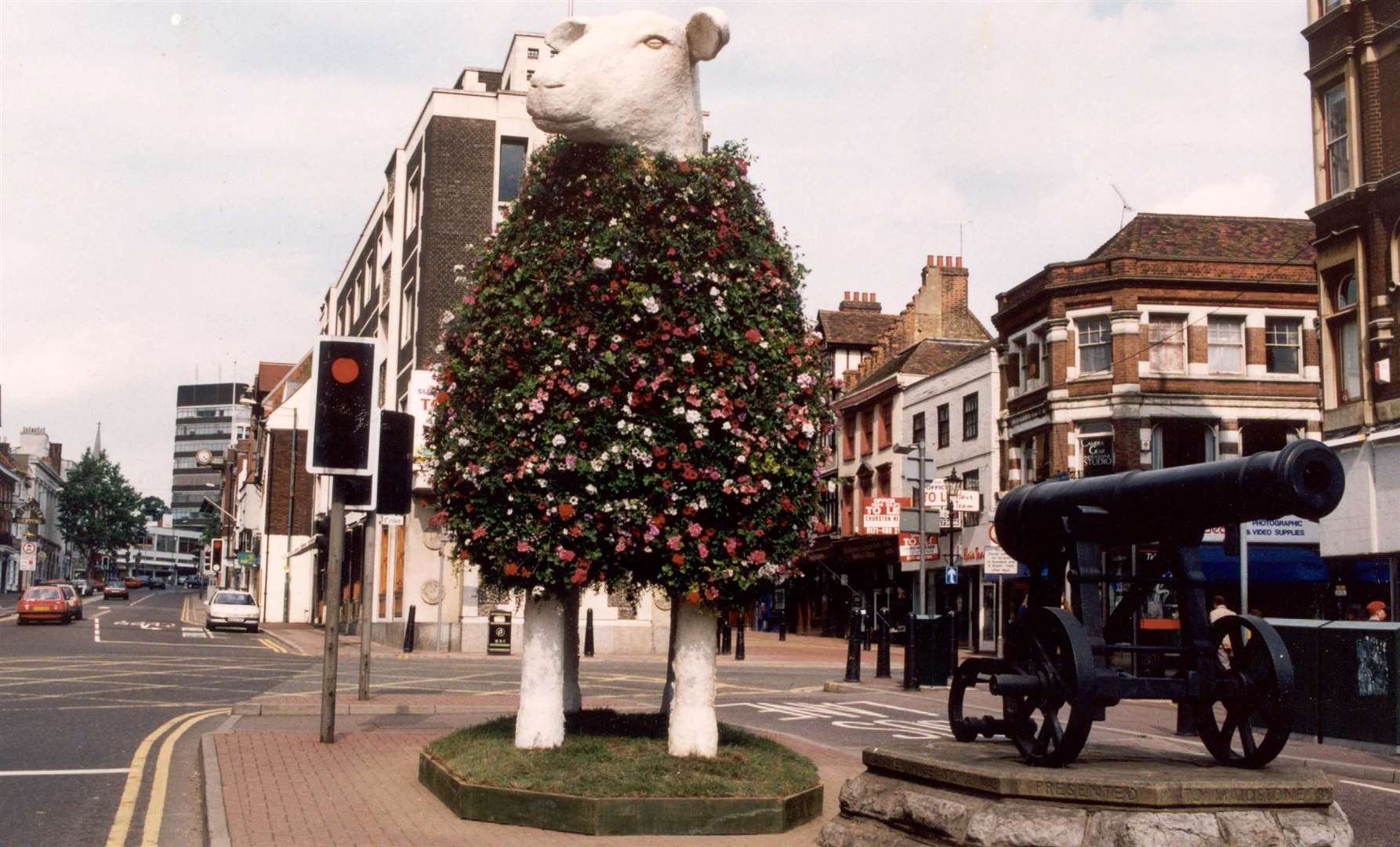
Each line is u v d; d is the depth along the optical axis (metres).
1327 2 22.09
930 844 6.53
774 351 8.23
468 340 8.53
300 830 7.28
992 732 7.86
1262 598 30.30
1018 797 6.29
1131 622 8.74
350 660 24.91
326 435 10.73
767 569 8.09
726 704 17.05
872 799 7.10
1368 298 20.75
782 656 31.09
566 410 7.94
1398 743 12.70
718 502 7.99
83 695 16.25
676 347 7.98
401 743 11.34
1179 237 33.66
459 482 8.34
